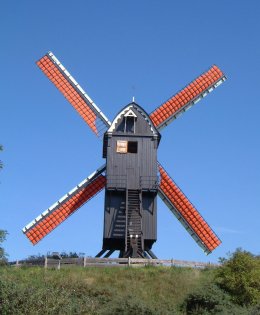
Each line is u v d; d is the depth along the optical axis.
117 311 29.75
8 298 28.38
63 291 30.66
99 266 40.09
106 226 43.59
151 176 44.59
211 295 32.91
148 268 39.22
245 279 34.34
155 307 30.78
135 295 33.69
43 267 40.00
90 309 29.78
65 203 45.59
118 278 37.19
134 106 46.16
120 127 45.75
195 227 45.81
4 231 29.42
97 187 46.22
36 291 29.31
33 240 44.50
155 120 47.53
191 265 40.62
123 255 43.00
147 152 45.22
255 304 33.50
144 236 43.47
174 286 36.00
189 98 48.56
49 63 49.03
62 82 48.66
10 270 38.66
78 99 48.12
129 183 44.31
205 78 49.25
